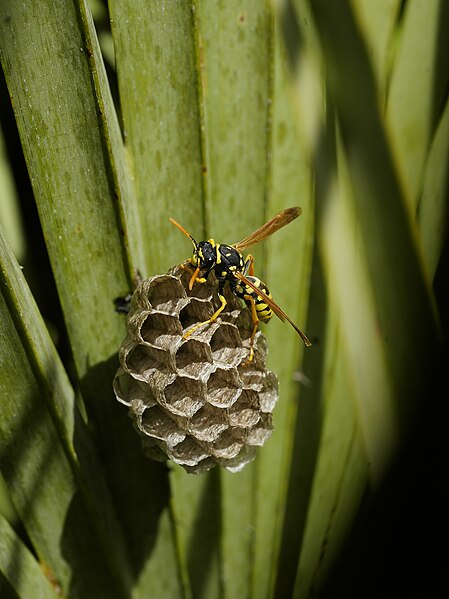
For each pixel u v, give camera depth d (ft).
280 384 0.62
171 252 0.57
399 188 0.60
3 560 0.56
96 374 0.56
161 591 0.63
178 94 0.54
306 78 0.58
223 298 0.54
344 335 0.61
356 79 0.59
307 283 0.61
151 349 0.54
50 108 0.51
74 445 0.56
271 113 0.57
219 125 0.57
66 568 0.59
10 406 0.54
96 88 0.51
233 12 0.55
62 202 0.53
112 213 0.53
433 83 0.61
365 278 0.61
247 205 0.59
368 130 0.59
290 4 0.57
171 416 0.54
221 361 0.54
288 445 0.62
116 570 0.60
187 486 0.61
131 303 0.54
